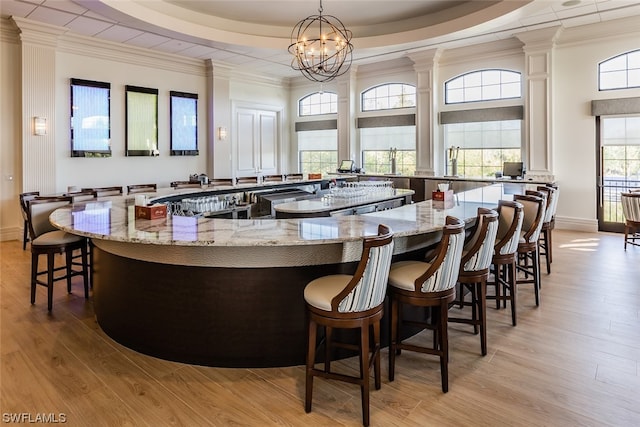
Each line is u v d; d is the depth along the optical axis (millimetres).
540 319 3662
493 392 2545
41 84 6730
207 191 6121
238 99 9945
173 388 2613
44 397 2506
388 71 9703
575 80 7441
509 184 7531
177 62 8648
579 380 2658
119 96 7859
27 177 6719
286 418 2316
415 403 2447
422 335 3438
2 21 6430
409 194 6469
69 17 6332
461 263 2975
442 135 9125
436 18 7117
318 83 10836
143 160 8297
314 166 11305
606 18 6844
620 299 4113
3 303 4082
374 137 10250
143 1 6242
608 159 7312
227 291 2840
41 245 3918
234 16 7191
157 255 2930
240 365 2875
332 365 2928
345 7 6770
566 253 5996
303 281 2865
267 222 3273
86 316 3770
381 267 2297
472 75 8656
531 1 5707
